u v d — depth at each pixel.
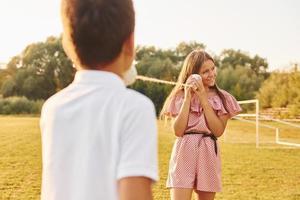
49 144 1.63
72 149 1.58
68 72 57.28
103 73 1.59
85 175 1.52
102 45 1.55
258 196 8.24
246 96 50.59
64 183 1.57
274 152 16.00
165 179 10.03
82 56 1.59
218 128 4.33
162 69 57.03
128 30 1.58
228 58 65.06
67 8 1.58
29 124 31.06
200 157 4.30
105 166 1.51
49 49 57.44
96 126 1.54
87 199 1.51
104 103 1.55
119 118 1.50
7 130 25.38
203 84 4.50
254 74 53.16
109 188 1.49
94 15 1.53
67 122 1.60
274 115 37.97
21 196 8.10
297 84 39.25
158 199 7.80
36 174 10.62
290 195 8.40
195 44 64.25
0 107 50.16
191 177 4.31
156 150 1.49
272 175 10.77
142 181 1.43
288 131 28.12
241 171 11.34
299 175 10.85
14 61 58.56
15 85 56.69
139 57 60.69
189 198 4.31
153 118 1.51
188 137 4.33
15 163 12.47
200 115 4.36
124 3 1.57
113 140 1.49
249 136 24.36
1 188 8.80
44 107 1.73
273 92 41.06
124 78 1.77
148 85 43.41
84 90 1.61
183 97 4.48
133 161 1.44
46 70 57.12
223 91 4.53
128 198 1.42
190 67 4.48
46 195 1.62
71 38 1.58
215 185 4.33
